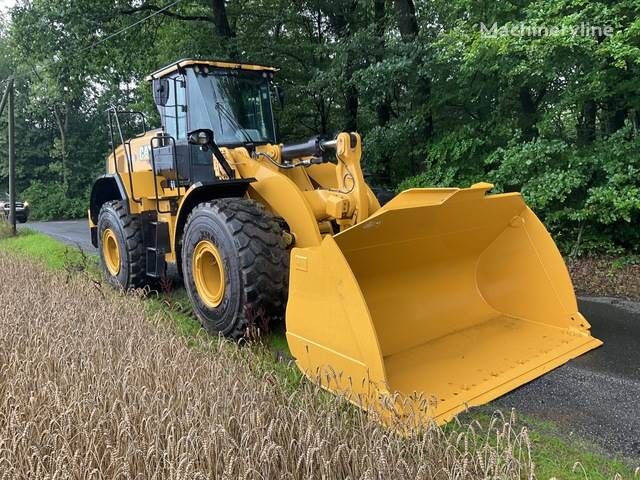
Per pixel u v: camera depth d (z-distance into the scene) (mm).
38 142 25969
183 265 4254
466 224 3480
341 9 10148
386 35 8062
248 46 10445
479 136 7211
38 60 10945
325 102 10086
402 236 3230
